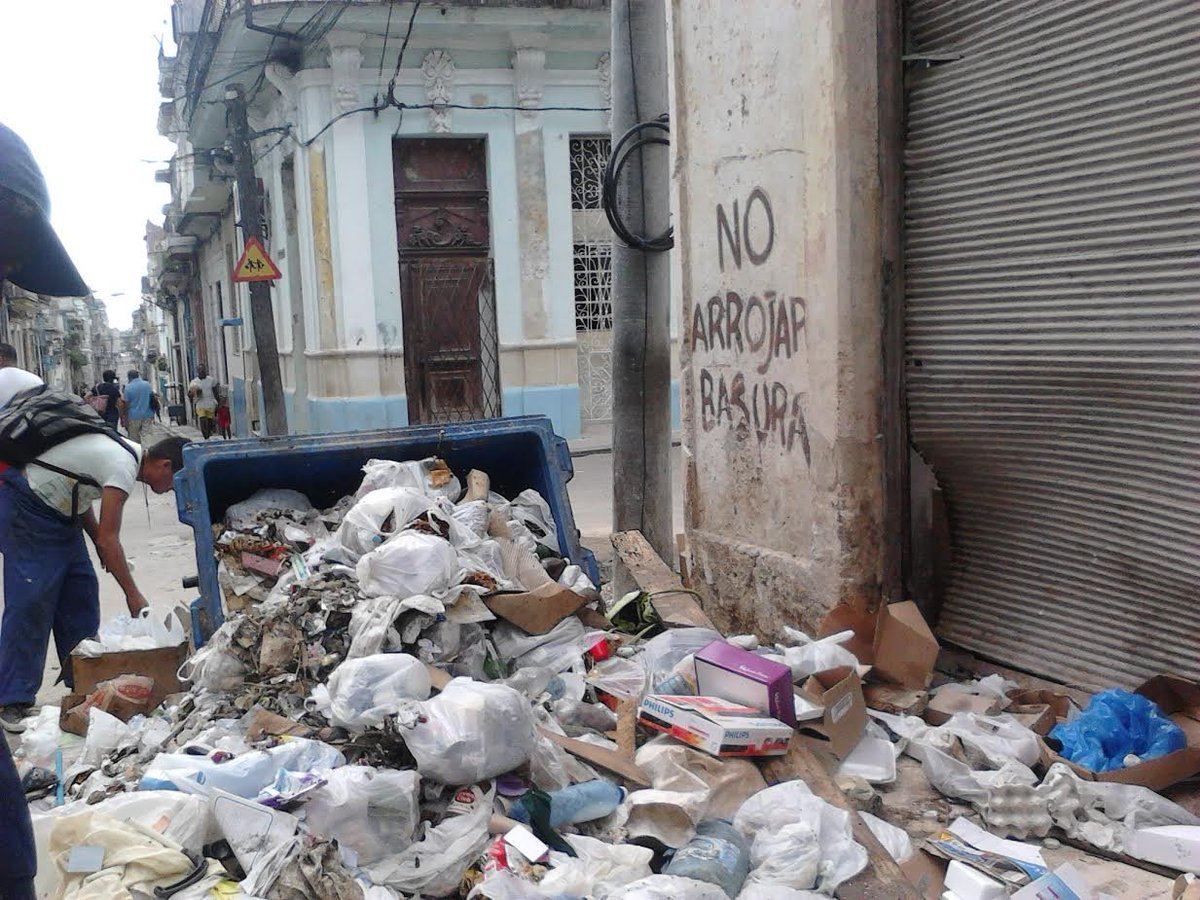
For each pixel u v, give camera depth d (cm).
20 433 435
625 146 548
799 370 421
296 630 334
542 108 1400
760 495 454
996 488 402
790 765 307
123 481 448
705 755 300
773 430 441
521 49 1366
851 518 404
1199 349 315
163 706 376
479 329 1442
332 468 455
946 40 387
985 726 337
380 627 322
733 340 464
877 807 306
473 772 268
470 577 366
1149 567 348
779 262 429
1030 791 291
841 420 401
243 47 1345
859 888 254
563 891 238
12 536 435
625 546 488
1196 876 261
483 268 1435
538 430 467
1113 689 339
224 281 2409
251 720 313
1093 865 275
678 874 249
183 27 1962
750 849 264
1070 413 365
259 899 223
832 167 394
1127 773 300
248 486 450
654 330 563
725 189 459
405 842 258
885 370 407
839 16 387
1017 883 258
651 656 382
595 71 1419
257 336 1192
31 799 321
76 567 462
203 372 2162
